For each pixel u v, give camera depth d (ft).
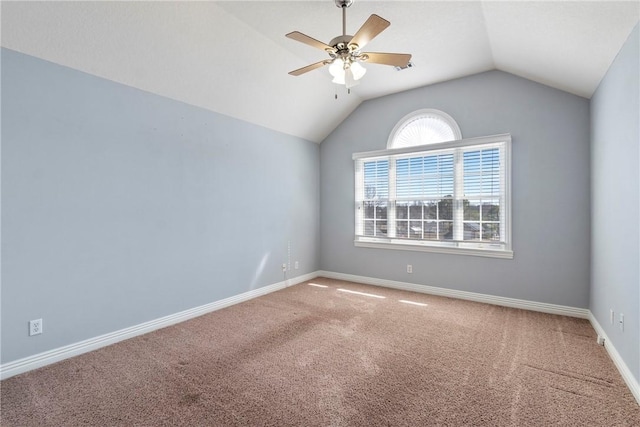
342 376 7.15
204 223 11.49
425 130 13.99
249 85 11.53
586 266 10.80
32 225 7.47
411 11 8.48
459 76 12.87
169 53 8.99
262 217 13.96
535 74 10.98
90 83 8.42
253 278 13.50
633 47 6.53
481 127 12.57
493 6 7.82
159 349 8.55
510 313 11.33
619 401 6.18
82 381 6.97
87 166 8.39
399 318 10.85
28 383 6.88
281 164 14.96
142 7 7.54
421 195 14.10
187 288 10.93
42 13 6.80
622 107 7.22
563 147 11.10
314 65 7.77
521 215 11.84
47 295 7.73
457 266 13.24
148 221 9.78
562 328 9.90
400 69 12.20
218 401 6.24
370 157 15.44
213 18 8.55
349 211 16.29
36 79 7.47
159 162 10.07
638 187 6.30
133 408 6.02
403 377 7.10
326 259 17.26
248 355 8.18
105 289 8.80
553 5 6.84
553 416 5.75
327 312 11.51
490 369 7.43
